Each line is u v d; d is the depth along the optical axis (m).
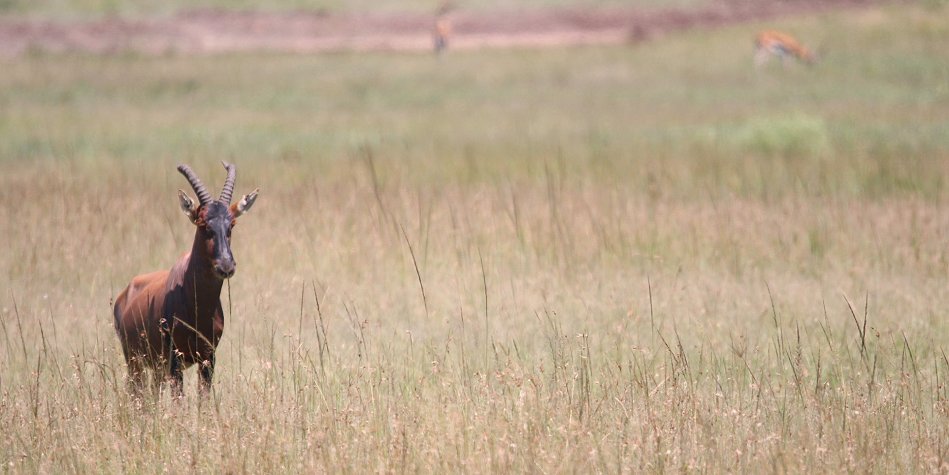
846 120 97.88
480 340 34.97
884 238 47.84
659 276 42.91
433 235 48.38
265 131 95.25
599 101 124.81
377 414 27.16
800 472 23.77
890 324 36.34
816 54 144.50
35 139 86.88
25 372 31.50
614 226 50.12
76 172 67.31
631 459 24.56
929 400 29.16
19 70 135.88
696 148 80.50
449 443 25.27
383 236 47.81
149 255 44.66
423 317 38.03
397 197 56.75
